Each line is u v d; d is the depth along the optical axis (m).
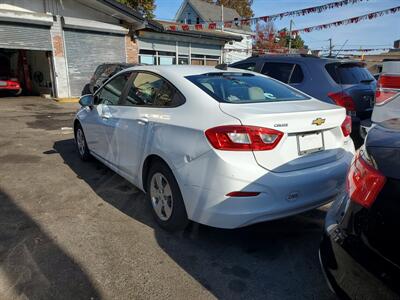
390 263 1.67
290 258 2.95
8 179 4.66
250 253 3.01
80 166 5.25
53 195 4.15
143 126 3.47
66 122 9.26
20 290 2.48
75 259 2.86
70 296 2.43
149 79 3.71
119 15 15.97
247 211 2.63
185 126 2.93
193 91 3.14
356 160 2.09
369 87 5.79
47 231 3.29
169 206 3.24
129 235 3.25
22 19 13.23
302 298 2.46
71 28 14.71
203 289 2.54
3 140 6.91
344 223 1.95
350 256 1.83
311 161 2.89
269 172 2.66
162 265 2.81
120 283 2.58
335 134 3.11
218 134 2.65
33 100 14.35
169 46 19.23
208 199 2.73
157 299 2.43
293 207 2.77
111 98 4.37
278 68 6.44
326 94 5.60
